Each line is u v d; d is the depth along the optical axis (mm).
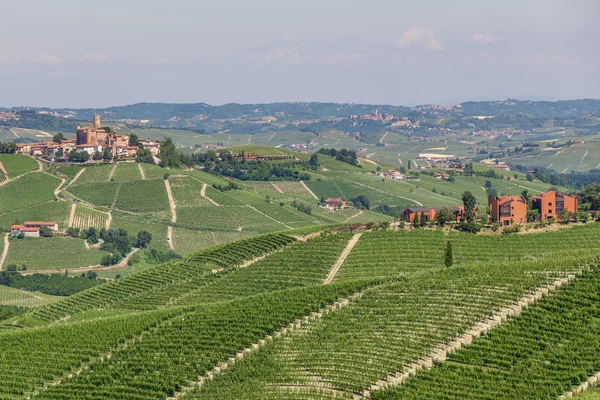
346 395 185500
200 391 198500
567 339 194375
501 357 190125
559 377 178125
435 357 196000
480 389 177250
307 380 194625
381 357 199125
